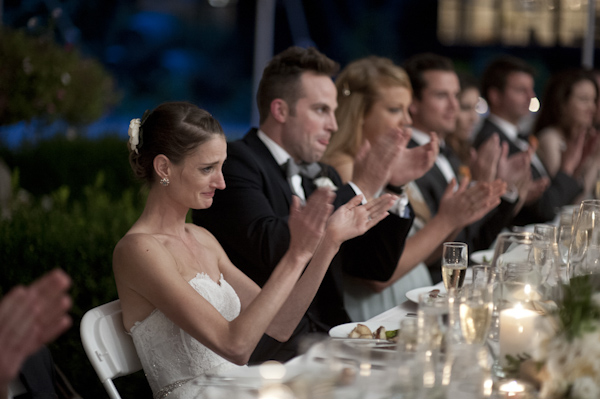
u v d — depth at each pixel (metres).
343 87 4.83
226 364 2.85
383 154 3.71
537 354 1.93
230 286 3.12
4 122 9.00
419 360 1.73
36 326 1.76
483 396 1.73
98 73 11.43
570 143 6.95
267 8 15.69
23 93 8.84
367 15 28.06
